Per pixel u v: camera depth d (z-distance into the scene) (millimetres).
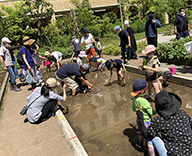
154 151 2498
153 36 7414
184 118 2111
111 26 24438
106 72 7469
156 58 3945
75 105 4801
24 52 5426
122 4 27016
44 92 3758
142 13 27797
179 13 7578
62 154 2908
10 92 6438
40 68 10375
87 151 2998
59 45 21625
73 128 3750
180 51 6520
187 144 2039
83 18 22391
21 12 20547
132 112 4000
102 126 3637
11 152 3115
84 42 8375
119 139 3162
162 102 2090
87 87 5598
